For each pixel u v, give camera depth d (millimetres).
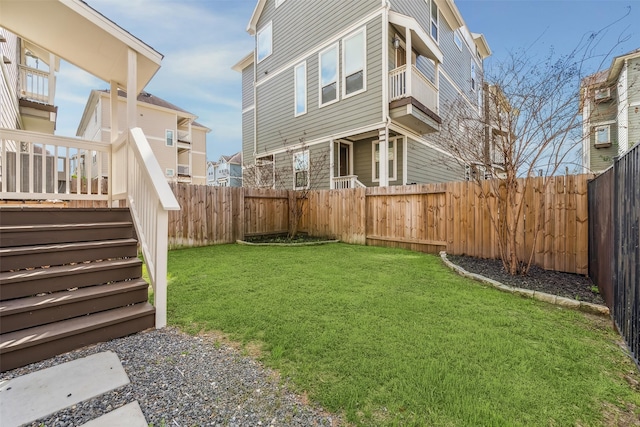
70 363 1884
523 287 3369
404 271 4246
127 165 3373
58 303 2160
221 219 7035
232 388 1627
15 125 7133
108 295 2389
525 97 3857
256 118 12375
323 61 9648
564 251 4066
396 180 9422
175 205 2391
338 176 9750
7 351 1788
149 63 4031
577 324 2453
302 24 10250
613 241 2541
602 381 1680
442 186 5641
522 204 4051
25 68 8031
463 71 13531
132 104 3672
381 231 6773
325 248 6480
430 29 10516
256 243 6969
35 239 2574
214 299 3018
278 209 8430
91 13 3371
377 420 1374
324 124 9672
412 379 1664
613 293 2498
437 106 9531
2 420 1377
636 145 2000
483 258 4984
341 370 1763
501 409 1442
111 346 2107
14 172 3762
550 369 1782
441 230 5676
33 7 3252
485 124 4359
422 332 2258
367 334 2221
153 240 2518
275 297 3076
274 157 11547
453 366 1797
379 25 8180
